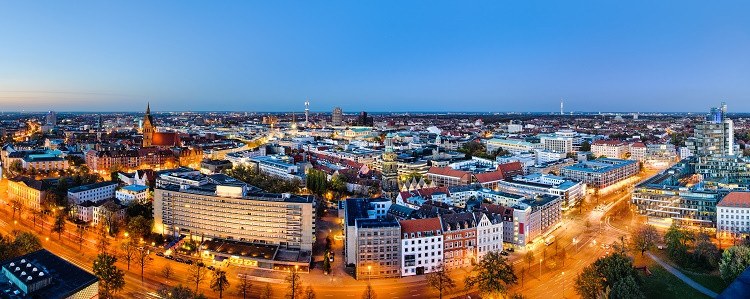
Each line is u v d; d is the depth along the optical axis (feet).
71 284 613.52
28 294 581.53
